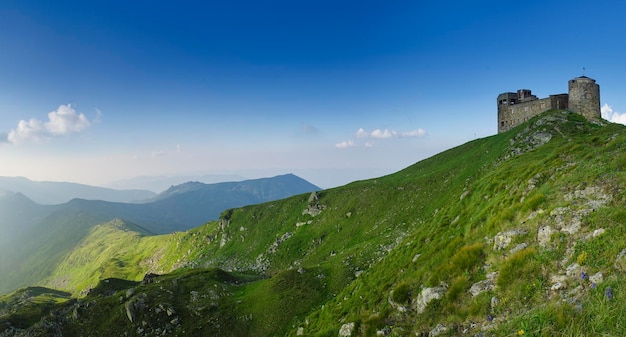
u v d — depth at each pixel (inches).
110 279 5315.0
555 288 602.9
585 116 4111.7
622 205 720.3
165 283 3954.2
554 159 1455.5
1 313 7623.0
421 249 1571.1
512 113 4913.9
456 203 1972.2
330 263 3597.4
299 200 7253.9
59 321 3688.5
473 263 928.9
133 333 3213.6
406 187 5002.5
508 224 1003.3
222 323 3122.5
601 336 426.6
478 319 685.9
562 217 815.1
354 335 1101.1
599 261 584.7
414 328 840.3
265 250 6284.5
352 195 5861.2
